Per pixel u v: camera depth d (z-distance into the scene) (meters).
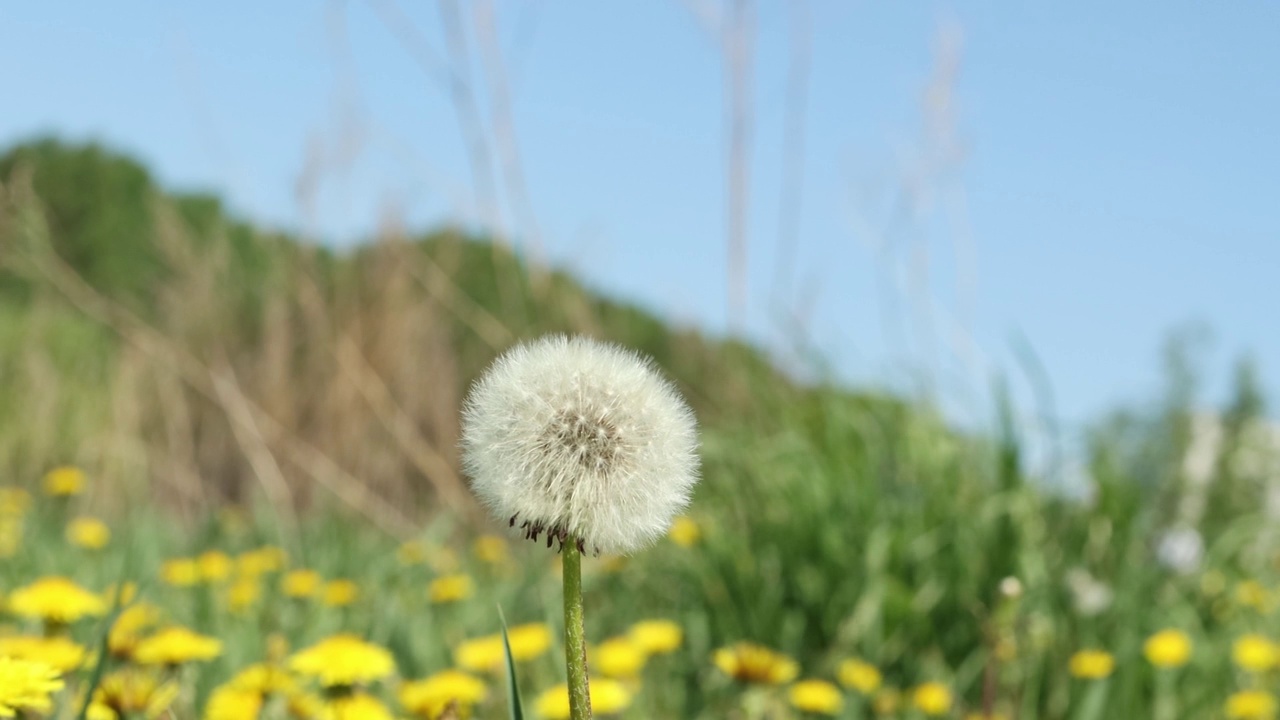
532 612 4.82
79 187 15.43
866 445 5.30
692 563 4.85
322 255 8.73
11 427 8.38
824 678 4.28
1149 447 6.91
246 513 7.62
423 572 5.53
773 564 4.73
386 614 4.22
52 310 10.50
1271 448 7.27
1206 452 7.12
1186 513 6.34
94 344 10.42
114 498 7.46
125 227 14.56
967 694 4.18
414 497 7.88
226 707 2.63
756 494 5.31
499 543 6.29
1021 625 4.26
